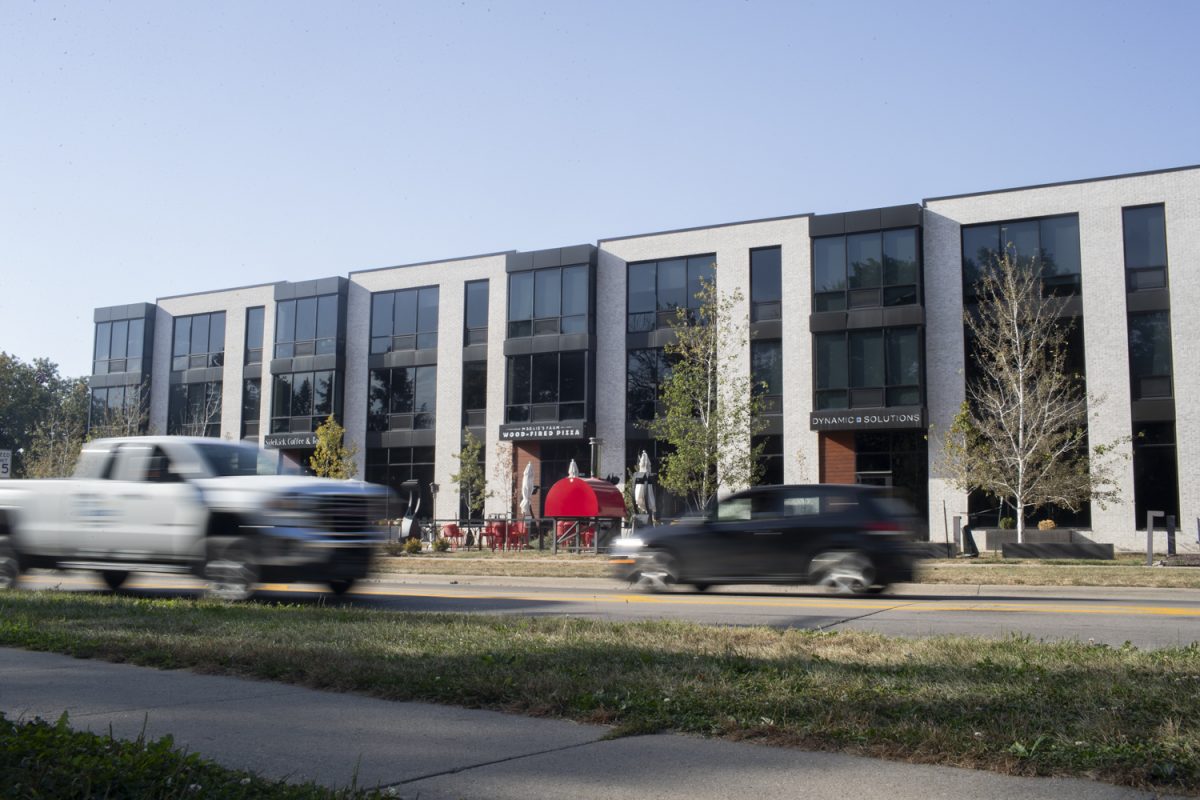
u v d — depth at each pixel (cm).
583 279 3816
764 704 615
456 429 4084
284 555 1344
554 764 517
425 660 789
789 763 515
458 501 4047
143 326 4906
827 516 1552
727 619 1231
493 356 4038
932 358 3266
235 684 738
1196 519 2911
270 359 4559
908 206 3284
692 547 1612
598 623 1048
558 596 1606
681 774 498
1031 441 2895
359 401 4319
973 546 2764
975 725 561
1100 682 670
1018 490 2844
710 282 3541
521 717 625
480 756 533
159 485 1427
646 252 3778
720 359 3481
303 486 1375
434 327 4203
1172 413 2980
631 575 1672
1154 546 2962
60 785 437
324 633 959
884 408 3231
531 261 3922
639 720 591
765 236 3575
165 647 866
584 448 3812
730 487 3191
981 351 3209
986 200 3259
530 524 3456
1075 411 2888
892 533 1539
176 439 1469
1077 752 502
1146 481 3002
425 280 4241
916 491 3259
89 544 1462
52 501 1496
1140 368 3047
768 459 3497
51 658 862
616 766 512
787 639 920
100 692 707
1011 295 2947
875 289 3309
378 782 479
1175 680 681
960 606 1398
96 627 1013
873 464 3325
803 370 3447
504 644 882
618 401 3759
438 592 1705
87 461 1511
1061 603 1457
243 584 1355
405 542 3256
